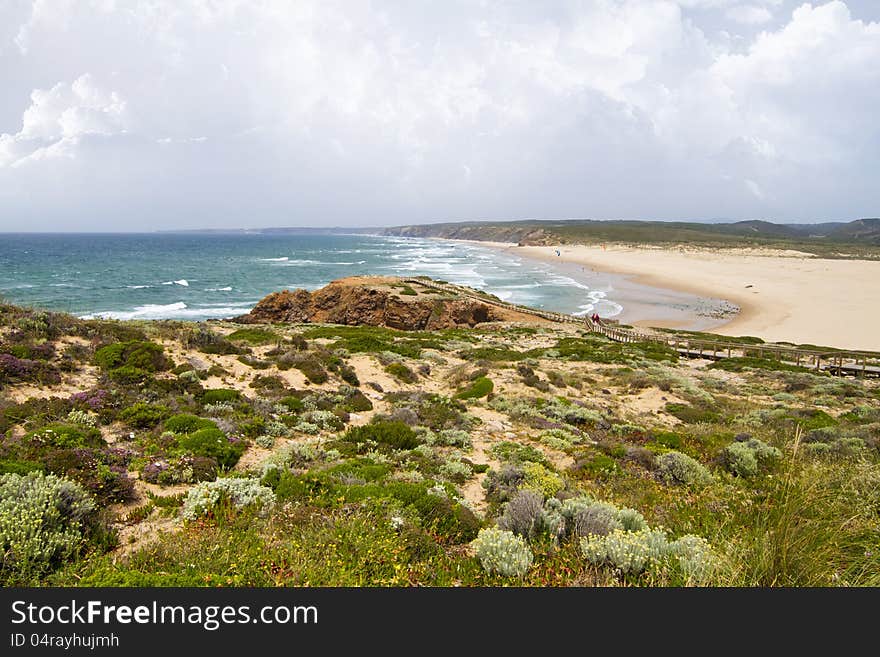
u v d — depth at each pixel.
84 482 6.77
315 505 6.61
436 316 46.41
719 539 5.61
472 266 119.62
